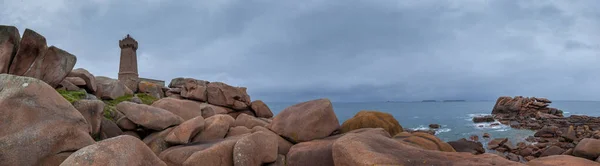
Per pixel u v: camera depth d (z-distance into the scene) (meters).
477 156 6.39
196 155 8.48
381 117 14.72
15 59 10.48
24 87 6.80
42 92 7.02
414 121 59.38
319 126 11.95
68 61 12.95
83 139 7.11
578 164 6.46
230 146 9.15
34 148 6.21
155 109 11.98
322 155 8.81
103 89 17.67
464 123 52.28
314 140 11.28
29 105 6.64
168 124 11.74
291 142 11.84
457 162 5.98
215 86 24.80
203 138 11.27
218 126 11.89
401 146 7.14
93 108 9.68
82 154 5.16
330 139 11.12
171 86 32.81
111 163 5.19
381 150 6.52
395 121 14.78
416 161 5.98
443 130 41.75
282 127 12.12
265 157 9.41
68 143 6.79
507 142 25.02
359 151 6.43
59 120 6.86
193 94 24.36
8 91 6.69
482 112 94.31
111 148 5.47
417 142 9.68
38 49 11.19
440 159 6.19
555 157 7.43
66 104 7.38
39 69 11.57
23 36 10.52
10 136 6.04
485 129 41.84
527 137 32.12
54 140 6.55
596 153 11.25
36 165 6.18
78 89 15.01
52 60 12.09
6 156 5.84
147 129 11.45
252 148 9.02
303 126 11.76
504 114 67.56
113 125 11.17
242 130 12.64
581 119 51.25
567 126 40.38
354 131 12.02
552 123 45.88
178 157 9.00
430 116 75.12
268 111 26.47
